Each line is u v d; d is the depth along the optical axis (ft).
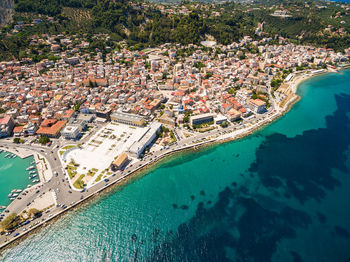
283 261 415.85
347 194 560.20
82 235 462.19
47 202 519.60
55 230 470.39
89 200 534.37
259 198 551.59
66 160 643.86
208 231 470.80
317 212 513.45
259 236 462.19
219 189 577.43
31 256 426.51
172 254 428.15
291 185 589.32
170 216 502.38
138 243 447.42
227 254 427.74
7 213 490.90
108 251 433.89
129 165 631.97
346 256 425.69
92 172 604.08
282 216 504.02
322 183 594.24
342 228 477.36
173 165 650.43
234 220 495.00
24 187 561.43
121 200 539.29
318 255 427.33
